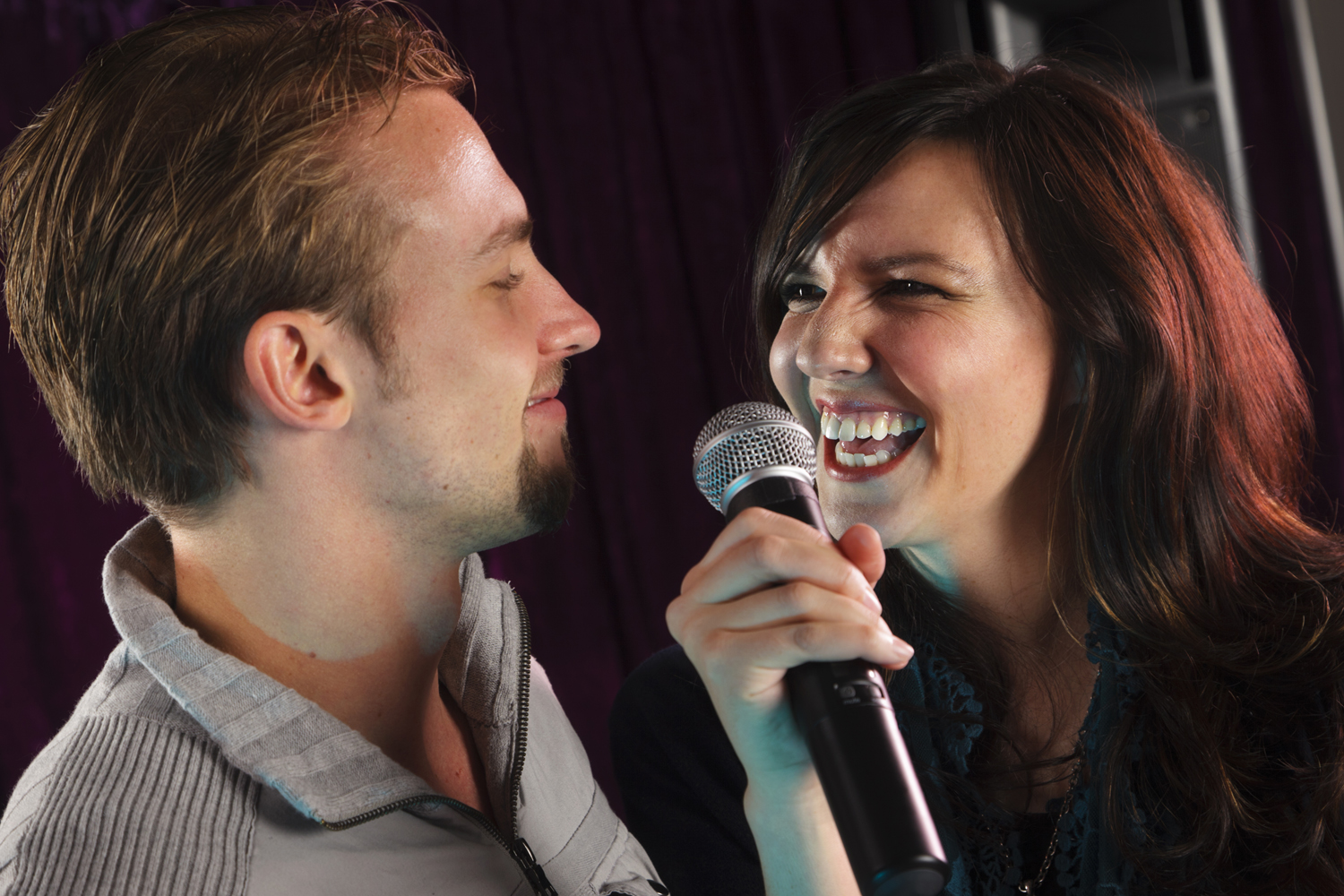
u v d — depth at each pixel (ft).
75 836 2.41
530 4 10.57
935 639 4.03
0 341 9.50
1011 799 3.93
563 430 3.08
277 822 2.64
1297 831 3.39
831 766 2.35
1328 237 9.45
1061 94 3.82
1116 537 3.74
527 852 3.02
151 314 2.66
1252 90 9.89
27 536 9.64
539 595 10.73
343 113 2.73
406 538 2.85
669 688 4.36
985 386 3.59
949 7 9.23
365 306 2.72
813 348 3.68
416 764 3.05
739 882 4.03
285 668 2.83
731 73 10.71
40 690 9.66
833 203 3.71
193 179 2.64
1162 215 3.77
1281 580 3.80
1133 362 3.65
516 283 2.97
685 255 10.85
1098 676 3.75
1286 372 4.24
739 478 2.94
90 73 2.77
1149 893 3.53
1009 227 3.60
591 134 10.71
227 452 2.73
